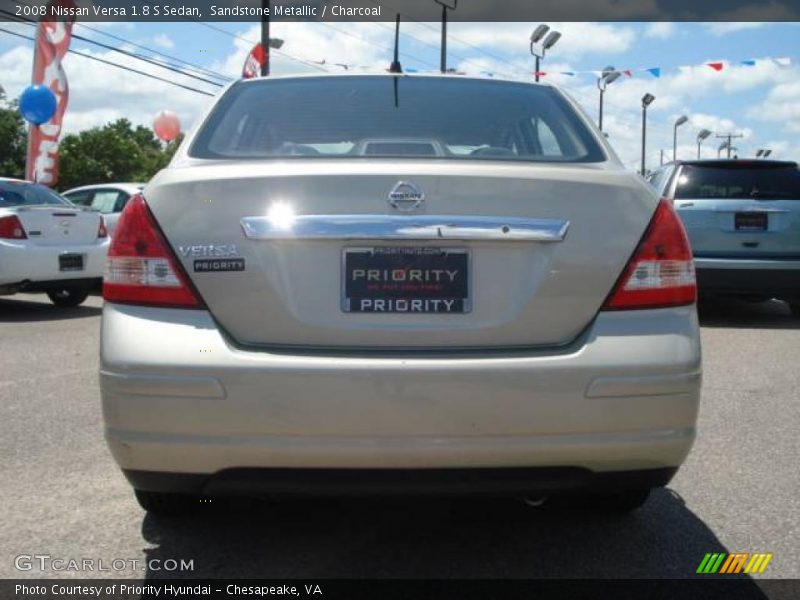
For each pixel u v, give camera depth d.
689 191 8.54
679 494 3.72
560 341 2.57
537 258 2.57
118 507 3.52
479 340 2.54
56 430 4.61
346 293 2.53
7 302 10.48
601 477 2.58
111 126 83.25
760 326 8.63
